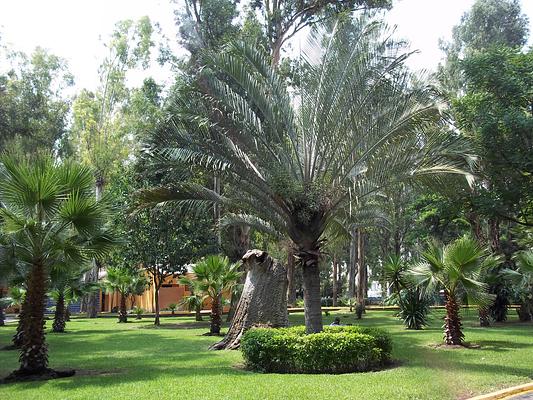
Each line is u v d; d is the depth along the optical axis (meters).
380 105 11.19
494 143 18.44
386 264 21.81
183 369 10.59
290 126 11.77
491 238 24.34
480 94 19.30
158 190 11.62
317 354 10.04
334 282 48.81
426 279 14.70
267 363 10.32
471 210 21.67
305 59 12.04
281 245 13.26
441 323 23.47
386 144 11.16
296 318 26.78
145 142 11.17
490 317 24.09
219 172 11.27
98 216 10.23
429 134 11.05
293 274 32.25
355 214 12.68
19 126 26.84
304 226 11.55
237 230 27.72
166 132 11.05
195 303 28.02
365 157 11.23
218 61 11.30
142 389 8.30
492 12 34.19
